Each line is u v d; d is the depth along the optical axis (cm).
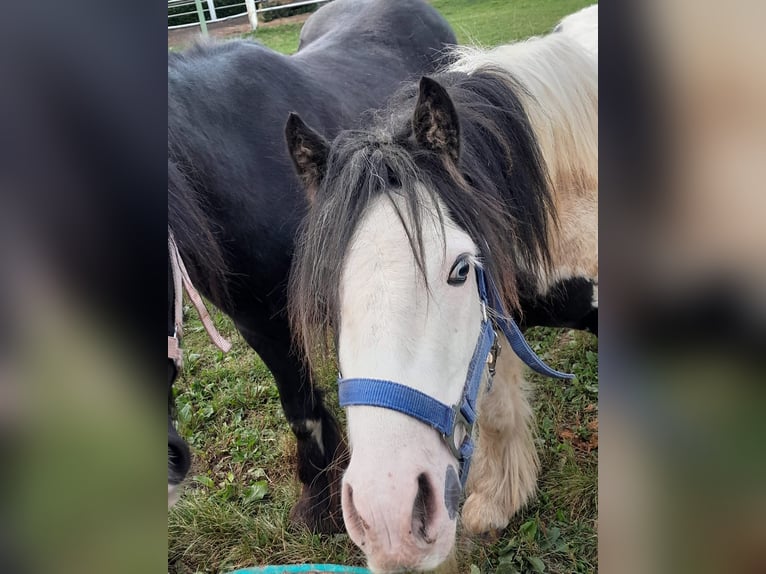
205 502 240
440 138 136
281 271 199
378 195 129
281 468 259
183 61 197
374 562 111
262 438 274
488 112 164
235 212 184
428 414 117
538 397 266
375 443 113
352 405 118
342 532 226
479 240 137
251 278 194
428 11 335
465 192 137
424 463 116
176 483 141
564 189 187
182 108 178
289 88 221
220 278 172
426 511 116
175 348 136
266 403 296
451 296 126
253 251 191
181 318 144
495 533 213
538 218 170
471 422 133
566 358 283
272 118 204
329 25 343
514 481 217
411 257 121
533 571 200
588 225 189
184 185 159
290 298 158
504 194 162
